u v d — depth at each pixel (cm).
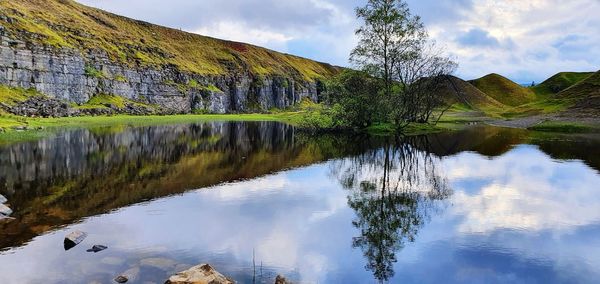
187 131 8756
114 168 3794
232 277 1400
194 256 1595
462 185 2986
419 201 2512
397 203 2464
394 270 1482
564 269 1491
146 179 3256
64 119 10756
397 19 7669
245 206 2397
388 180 3206
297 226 2002
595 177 3234
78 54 14862
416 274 1450
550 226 1995
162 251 1644
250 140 6731
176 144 6022
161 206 2395
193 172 3597
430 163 4062
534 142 5888
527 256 1612
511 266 1514
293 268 1491
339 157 4569
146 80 18900
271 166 3950
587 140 6125
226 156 4694
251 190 2842
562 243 1761
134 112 16088
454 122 10856
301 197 2628
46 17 17562
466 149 5162
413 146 5588
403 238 1823
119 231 1916
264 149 5397
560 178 3206
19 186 2966
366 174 3484
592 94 11475
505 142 5931
